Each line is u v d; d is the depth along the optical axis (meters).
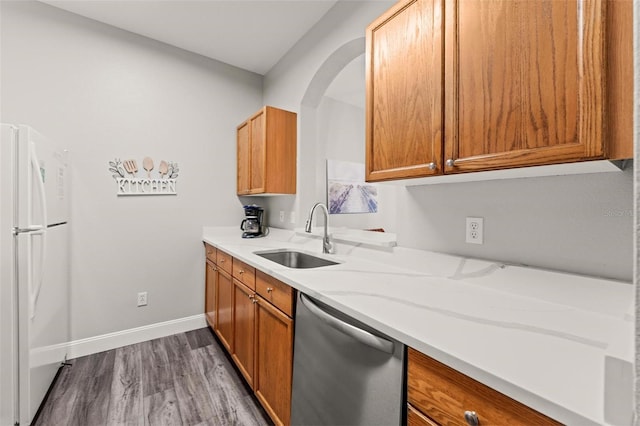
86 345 2.18
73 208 2.13
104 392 1.73
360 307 0.92
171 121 2.55
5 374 1.31
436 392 0.68
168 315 2.55
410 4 1.08
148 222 2.45
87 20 2.18
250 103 3.02
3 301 1.31
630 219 0.81
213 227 2.79
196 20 2.21
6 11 1.90
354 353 0.95
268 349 1.48
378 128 1.23
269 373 1.47
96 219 2.22
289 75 2.62
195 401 1.66
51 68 2.04
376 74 1.24
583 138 0.66
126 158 2.34
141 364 2.05
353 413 0.93
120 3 2.03
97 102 2.22
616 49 0.62
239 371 1.97
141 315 2.42
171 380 1.86
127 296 2.36
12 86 1.91
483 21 0.86
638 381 0.28
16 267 1.34
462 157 0.92
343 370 0.99
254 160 2.56
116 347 2.29
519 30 0.78
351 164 3.22
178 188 2.60
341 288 1.12
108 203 2.27
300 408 1.20
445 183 1.29
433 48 0.99
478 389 0.59
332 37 2.04
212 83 2.77
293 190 2.53
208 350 2.26
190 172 2.66
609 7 0.63
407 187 1.46
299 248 2.09
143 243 2.43
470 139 0.89
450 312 0.88
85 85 2.17
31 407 1.40
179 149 2.60
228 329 2.09
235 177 2.92
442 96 0.97
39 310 1.49
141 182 2.41
